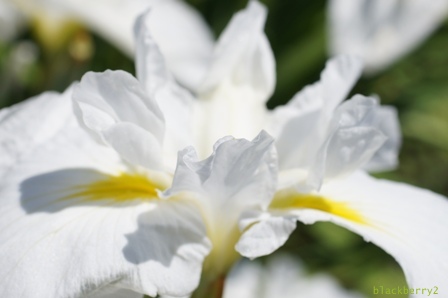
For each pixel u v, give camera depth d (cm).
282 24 69
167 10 61
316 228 66
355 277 65
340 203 37
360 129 35
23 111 39
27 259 33
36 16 57
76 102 35
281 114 38
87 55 59
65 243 33
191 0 69
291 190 36
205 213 35
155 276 33
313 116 38
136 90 35
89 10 57
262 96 39
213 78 38
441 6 63
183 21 61
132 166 36
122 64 67
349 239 65
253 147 33
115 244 33
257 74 38
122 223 34
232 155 34
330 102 36
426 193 39
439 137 71
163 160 36
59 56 58
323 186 38
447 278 33
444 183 74
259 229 34
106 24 57
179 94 38
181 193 35
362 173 39
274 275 56
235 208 35
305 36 68
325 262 66
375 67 64
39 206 35
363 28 62
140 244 33
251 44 38
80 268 32
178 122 38
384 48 63
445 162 74
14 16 58
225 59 38
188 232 34
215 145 33
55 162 37
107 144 35
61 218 34
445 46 72
